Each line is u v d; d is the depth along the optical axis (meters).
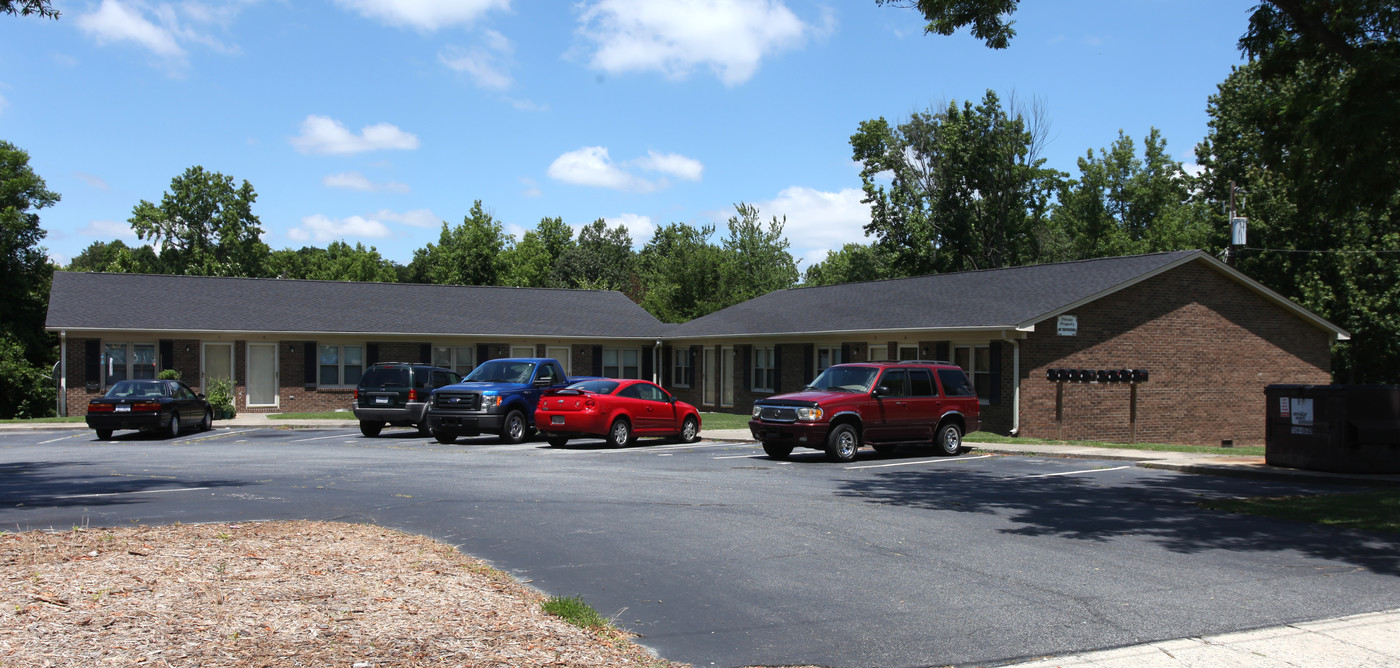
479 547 9.00
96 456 18.03
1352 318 32.41
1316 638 6.32
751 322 35.22
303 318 33.81
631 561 8.51
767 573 8.11
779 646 6.11
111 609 5.62
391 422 24.05
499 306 38.34
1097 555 8.95
